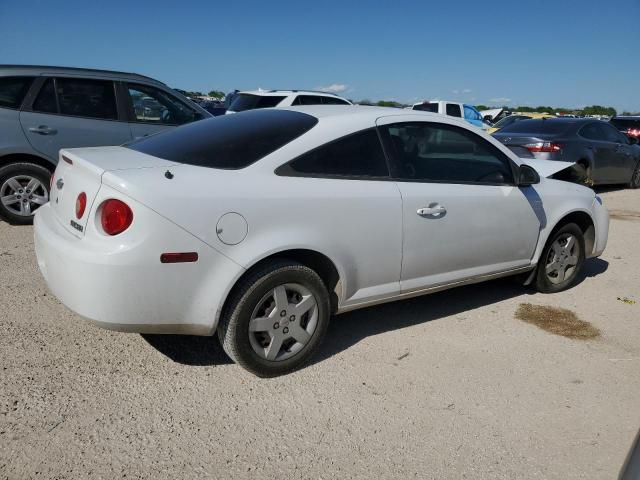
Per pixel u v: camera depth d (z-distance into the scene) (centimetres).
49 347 346
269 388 316
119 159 312
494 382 336
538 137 1006
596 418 304
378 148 360
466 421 295
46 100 644
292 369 332
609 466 266
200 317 295
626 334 418
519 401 317
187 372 328
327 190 328
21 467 241
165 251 277
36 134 634
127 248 271
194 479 242
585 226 517
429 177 384
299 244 314
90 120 669
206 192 288
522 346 388
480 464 262
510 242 435
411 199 363
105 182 282
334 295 351
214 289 292
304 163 327
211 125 372
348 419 291
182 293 286
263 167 314
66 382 308
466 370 349
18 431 264
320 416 292
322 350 366
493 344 388
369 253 349
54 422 273
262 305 313
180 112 741
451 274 403
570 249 498
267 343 321
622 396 328
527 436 285
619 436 289
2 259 507
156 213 273
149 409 289
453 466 260
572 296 499
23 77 634
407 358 361
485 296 486
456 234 393
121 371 324
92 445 258
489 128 1761
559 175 651
